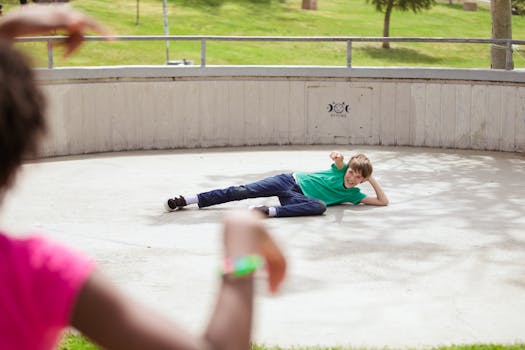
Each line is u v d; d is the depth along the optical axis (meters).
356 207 9.60
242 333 1.17
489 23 41.62
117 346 1.14
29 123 1.21
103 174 12.05
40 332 1.17
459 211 9.42
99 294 1.15
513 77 14.15
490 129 14.45
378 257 7.34
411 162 13.16
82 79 13.90
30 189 10.82
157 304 5.95
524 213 9.32
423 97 14.73
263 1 41.97
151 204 9.86
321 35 34.88
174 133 14.66
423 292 6.29
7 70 1.20
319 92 14.95
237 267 1.21
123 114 14.35
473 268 7.00
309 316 5.64
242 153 14.11
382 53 29.67
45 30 1.61
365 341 5.14
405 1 33.00
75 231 8.45
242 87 14.80
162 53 26.83
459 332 5.35
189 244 7.84
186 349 1.13
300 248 7.66
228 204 9.91
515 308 5.89
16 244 1.19
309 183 9.35
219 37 14.38
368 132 15.00
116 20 32.94
